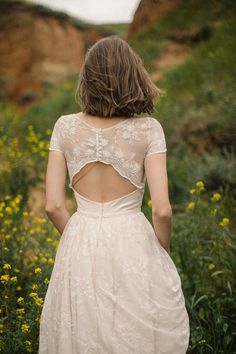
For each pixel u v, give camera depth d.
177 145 6.62
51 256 3.48
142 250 2.11
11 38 24.03
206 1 11.42
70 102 10.75
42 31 24.55
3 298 2.96
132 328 2.02
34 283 2.95
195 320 3.02
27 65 23.61
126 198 2.13
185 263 3.40
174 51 12.45
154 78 10.54
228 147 6.13
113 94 2.09
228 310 3.20
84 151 2.12
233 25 7.88
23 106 21.48
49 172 2.18
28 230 3.92
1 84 22.56
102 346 2.01
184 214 4.56
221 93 6.58
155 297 2.08
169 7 13.09
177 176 5.56
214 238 3.73
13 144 5.87
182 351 2.12
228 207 4.50
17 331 2.59
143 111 2.19
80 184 2.18
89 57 2.15
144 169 2.15
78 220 2.17
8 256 3.28
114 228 2.10
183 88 8.20
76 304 2.06
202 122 6.61
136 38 13.58
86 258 2.08
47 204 2.17
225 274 3.46
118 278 2.06
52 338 2.14
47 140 7.31
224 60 7.66
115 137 2.09
